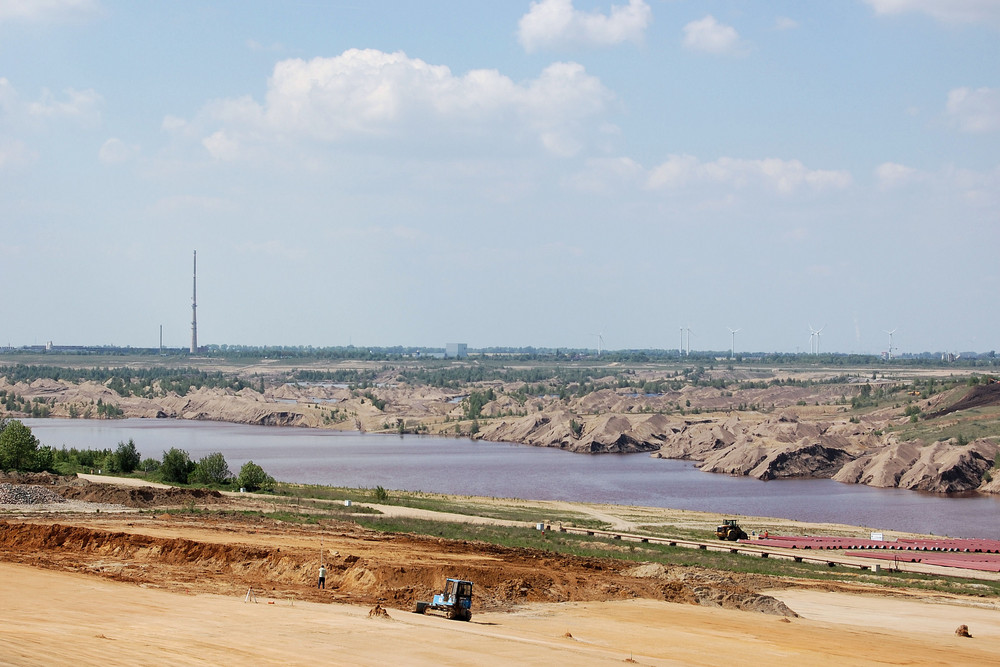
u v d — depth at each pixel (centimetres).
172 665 3322
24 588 4794
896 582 7319
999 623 5675
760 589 6662
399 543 7338
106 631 3816
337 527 8481
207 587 5272
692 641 4566
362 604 5047
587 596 5738
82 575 5412
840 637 4928
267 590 5312
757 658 4238
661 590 6009
